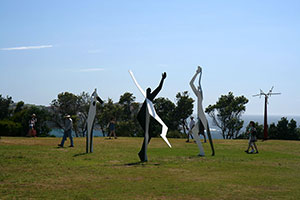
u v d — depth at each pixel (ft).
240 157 58.80
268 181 36.99
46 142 81.05
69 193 30.07
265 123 116.67
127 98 210.38
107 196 29.27
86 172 40.40
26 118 166.09
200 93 62.64
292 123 185.06
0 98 214.69
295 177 39.68
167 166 46.73
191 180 36.88
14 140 83.51
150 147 75.92
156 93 54.75
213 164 49.21
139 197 29.17
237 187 33.78
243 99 211.61
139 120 53.21
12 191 30.35
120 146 75.56
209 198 29.35
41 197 28.50
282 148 79.05
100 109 207.10
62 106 211.82
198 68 64.54
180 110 199.41
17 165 44.32
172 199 28.81
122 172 41.09
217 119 217.56
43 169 41.78
